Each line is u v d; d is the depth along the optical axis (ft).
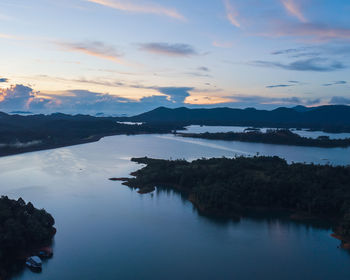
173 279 315.17
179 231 429.38
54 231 415.03
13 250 353.92
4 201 410.52
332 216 482.69
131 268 333.83
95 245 382.83
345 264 349.61
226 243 396.57
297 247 388.98
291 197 521.24
